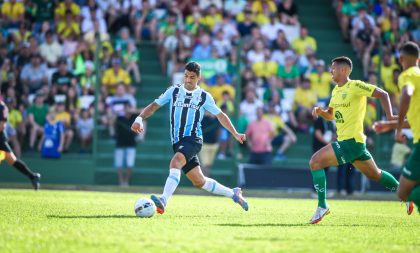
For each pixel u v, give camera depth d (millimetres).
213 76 83562
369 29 91375
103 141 83500
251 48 87438
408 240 30828
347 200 67062
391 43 91812
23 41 86000
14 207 43250
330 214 45844
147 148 84062
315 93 86062
